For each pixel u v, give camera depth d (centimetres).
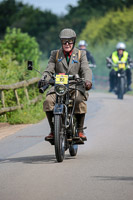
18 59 5262
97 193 1288
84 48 5056
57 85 1684
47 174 1516
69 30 1783
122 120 3025
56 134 1652
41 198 1240
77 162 1720
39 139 2280
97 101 4559
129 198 1240
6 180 1446
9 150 2000
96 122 2931
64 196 1258
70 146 1797
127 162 1714
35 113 3142
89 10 15625
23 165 1669
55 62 1808
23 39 5388
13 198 1246
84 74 1758
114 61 4919
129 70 5066
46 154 1897
